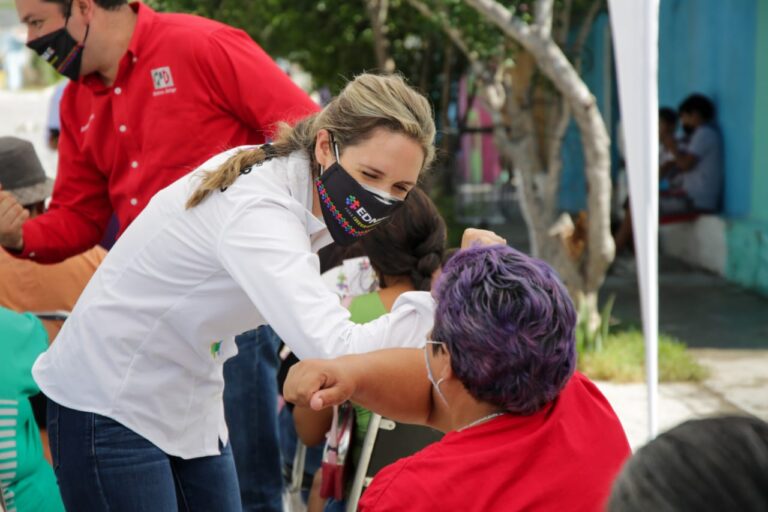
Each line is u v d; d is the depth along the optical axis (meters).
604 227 7.45
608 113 13.59
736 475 1.30
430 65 12.95
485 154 17.61
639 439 5.93
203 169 2.64
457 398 2.17
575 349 2.10
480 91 8.13
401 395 2.28
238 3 9.68
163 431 2.81
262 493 3.90
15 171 4.16
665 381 7.11
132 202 3.69
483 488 2.04
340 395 2.18
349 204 2.45
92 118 3.67
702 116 10.98
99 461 2.74
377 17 10.38
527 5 7.82
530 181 7.99
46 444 3.67
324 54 11.69
